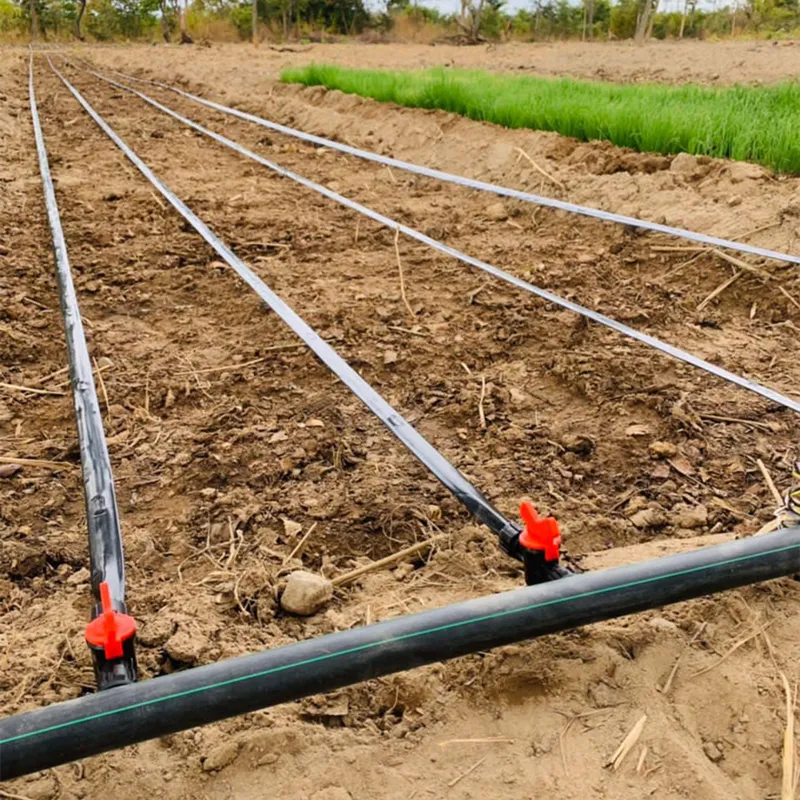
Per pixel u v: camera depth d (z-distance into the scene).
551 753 1.98
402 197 7.70
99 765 1.95
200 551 2.86
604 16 49.94
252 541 2.91
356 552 2.87
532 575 2.27
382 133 10.68
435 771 1.94
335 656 1.80
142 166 8.55
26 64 26.30
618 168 7.38
